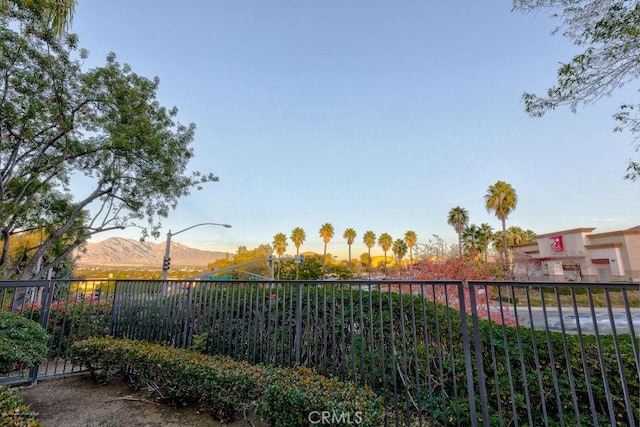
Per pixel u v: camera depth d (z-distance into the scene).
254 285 4.22
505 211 28.47
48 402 3.88
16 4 7.42
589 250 27.86
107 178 11.27
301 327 3.93
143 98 11.07
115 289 5.44
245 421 3.41
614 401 3.18
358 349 4.02
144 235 13.36
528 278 20.00
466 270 9.77
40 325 4.54
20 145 10.07
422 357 3.85
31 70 8.86
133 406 3.76
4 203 9.61
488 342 3.68
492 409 3.48
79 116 10.63
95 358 4.29
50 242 10.93
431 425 2.95
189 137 13.11
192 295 4.66
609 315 2.37
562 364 3.41
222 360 3.73
